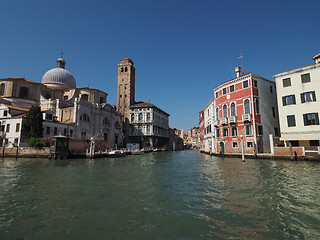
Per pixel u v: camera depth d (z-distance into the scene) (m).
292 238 5.20
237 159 25.77
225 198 8.57
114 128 51.78
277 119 29.11
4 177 13.77
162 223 6.18
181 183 11.68
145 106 59.34
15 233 5.57
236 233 5.49
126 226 6.00
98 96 51.75
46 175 14.62
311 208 7.30
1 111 33.97
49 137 30.84
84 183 11.85
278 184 10.83
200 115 60.34
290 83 24.56
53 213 7.05
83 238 5.28
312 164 18.59
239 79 28.70
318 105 22.45
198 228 5.82
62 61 55.97
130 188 10.56
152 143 58.62
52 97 48.59
